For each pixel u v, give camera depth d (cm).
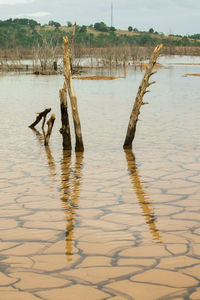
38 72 4359
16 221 577
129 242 500
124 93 2481
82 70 4869
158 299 379
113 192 707
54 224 563
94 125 1423
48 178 806
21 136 1255
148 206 631
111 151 1047
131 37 13175
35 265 447
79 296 387
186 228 541
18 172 855
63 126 1081
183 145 1098
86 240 509
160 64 6222
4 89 2748
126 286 402
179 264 442
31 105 1948
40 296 388
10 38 10856
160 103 2002
